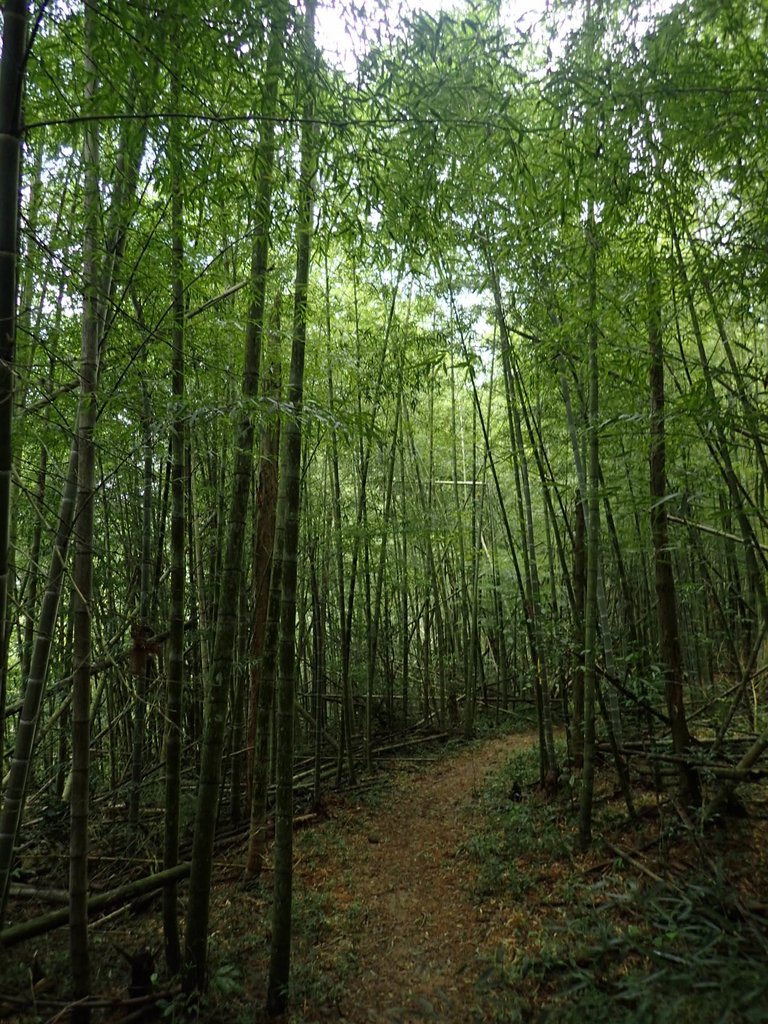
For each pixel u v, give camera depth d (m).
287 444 3.49
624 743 5.29
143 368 3.78
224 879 4.92
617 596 7.99
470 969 3.55
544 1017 2.91
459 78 3.26
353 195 3.41
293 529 3.40
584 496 4.80
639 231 4.05
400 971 3.65
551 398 6.11
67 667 5.39
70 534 2.95
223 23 2.45
